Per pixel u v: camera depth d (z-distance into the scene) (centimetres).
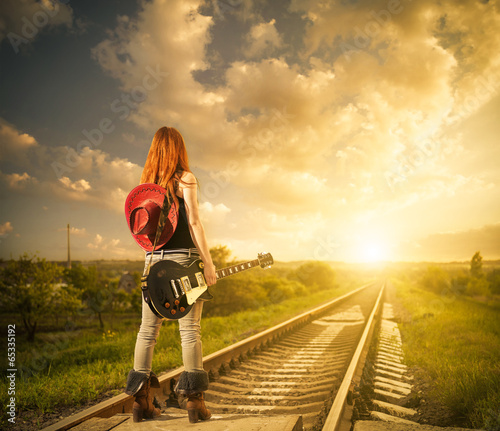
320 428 283
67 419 234
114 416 240
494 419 291
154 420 226
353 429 265
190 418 219
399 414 343
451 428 250
